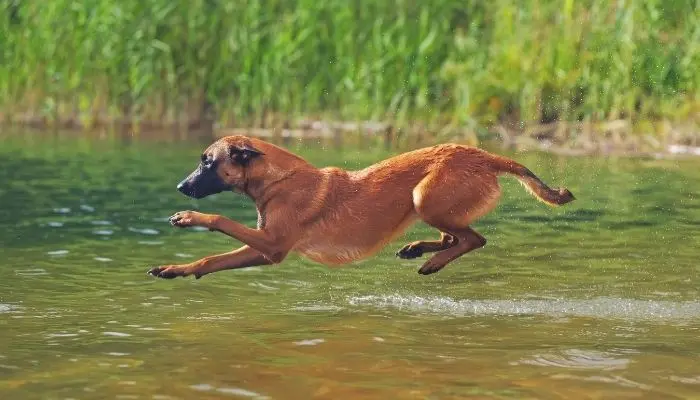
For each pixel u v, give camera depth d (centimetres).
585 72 1800
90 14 2044
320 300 797
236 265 760
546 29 1867
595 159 1576
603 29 1811
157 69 2006
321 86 1948
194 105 2042
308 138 1842
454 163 780
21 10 2078
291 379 587
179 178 1423
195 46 2012
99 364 615
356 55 1930
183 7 2012
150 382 580
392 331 702
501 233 1055
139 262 923
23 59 2086
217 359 628
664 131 1731
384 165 785
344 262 780
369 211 770
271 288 838
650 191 1287
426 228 1094
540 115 1808
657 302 788
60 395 557
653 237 1027
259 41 1989
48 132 1973
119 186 1350
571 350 652
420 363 621
